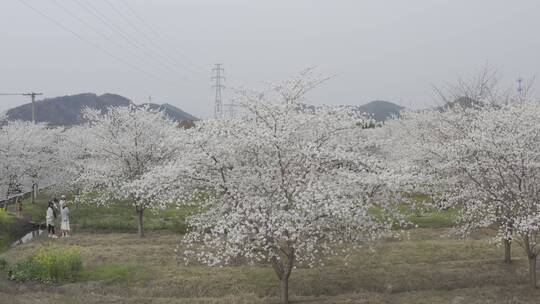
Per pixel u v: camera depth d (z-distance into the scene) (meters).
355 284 14.93
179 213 27.98
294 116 13.75
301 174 12.91
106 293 14.51
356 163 13.01
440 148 15.75
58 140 38.44
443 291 14.18
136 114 24.34
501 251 17.89
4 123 40.34
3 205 32.75
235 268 16.58
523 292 13.51
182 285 15.02
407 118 40.84
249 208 12.12
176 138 14.59
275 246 12.62
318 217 12.14
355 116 14.12
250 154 13.97
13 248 20.69
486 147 13.80
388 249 18.41
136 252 18.91
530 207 13.13
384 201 13.43
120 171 23.73
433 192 17.16
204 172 13.61
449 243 19.12
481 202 14.25
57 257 16.05
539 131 14.02
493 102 27.28
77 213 28.70
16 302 12.73
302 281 15.12
